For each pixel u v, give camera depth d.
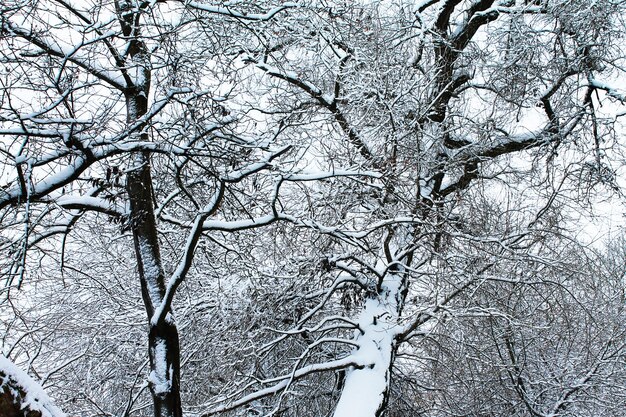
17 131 5.75
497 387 12.19
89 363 10.45
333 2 10.22
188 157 6.68
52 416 3.81
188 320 10.27
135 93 7.15
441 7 12.23
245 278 9.95
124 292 11.09
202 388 10.55
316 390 11.68
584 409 12.34
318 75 11.56
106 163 7.00
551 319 11.38
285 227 10.18
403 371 12.70
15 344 8.87
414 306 10.53
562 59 12.13
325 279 10.99
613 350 12.59
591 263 11.28
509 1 13.37
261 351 9.84
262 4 8.85
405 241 10.51
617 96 11.73
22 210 7.17
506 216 11.32
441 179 11.35
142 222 7.27
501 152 11.95
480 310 10.04
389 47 10.94
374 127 10.17
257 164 7.44
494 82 12.26
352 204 10.56
